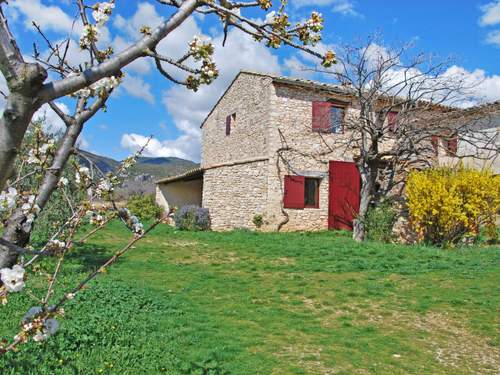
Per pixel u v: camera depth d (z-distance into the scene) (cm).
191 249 1315
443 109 1734
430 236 1398
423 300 773
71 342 495
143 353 486
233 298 770
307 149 1811
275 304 739
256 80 1892
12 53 141
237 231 1731
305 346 554
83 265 952
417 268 1009
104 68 168
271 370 477
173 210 251
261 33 235
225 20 227
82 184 274
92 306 633
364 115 1502
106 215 260
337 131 1858
